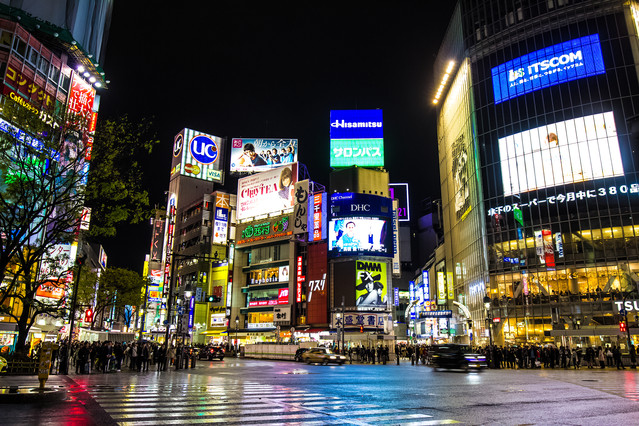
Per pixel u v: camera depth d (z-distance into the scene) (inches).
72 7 1644.9
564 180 2114.9
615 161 2014.0
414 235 5017.2
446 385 746.2
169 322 1374.3
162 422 366.3
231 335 2923.2
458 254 2783.0
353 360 1969.7
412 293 3171.8
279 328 2687.0
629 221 1934.1
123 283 2201.0
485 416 413.1
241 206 3181.6
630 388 690.8
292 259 2765.7
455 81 2842.0
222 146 4170.8
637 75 2055.9
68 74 1619.1
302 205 2743.6
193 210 3609.7
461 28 2677.2
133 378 872.3
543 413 432.8
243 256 3125.0
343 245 2546.8
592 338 1820.9
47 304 986.1
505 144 2332.7
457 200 2792.8
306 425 361.1
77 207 749.3
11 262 856.3
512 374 1072.8
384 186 2694.4
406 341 2982.3
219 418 390.0
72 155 882.1
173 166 4057.6
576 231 2037.4
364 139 2773.1
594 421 387.9
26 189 719.7
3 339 1230.3
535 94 2282.2
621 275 1897.1
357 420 386.6
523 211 2199.8
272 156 3545.8
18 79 1408.7
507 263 2198.6
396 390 655.8
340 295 2493.8
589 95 2128.4
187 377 914.1
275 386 711.7
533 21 2356.1
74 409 436.8
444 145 3142.2
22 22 1544.0
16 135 719.7
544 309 2027.6
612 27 2151.8
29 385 653.9
